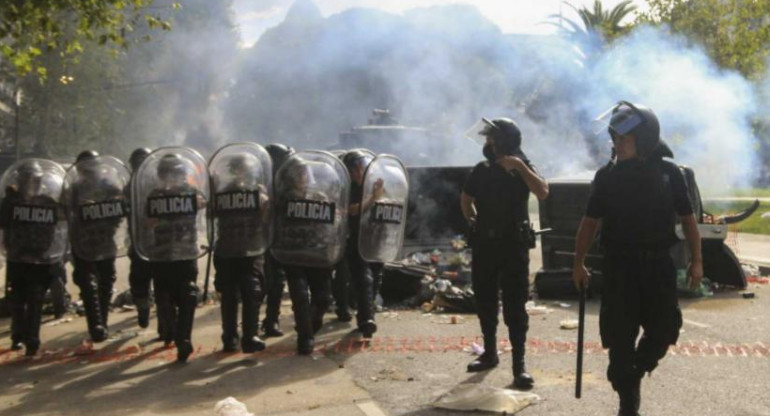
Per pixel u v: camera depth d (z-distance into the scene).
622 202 4.90
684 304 9.79
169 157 7.15
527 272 6.29
